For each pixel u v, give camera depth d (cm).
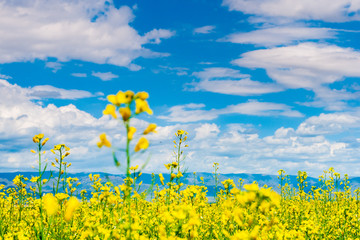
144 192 723
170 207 654
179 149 773
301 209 1210
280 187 1494
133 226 400
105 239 491
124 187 349
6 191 1021
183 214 449
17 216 914
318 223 1061
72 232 666
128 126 283
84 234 543
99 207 710
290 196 1541
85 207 877
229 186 791
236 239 385
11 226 788
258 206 369
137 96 289
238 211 394
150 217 697
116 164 283
